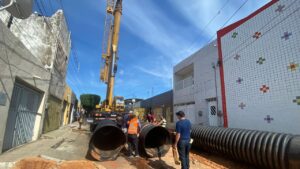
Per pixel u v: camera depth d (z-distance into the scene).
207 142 8.20
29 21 13.84
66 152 8.48
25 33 13.54
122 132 7.79
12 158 7.01
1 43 6.50
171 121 20.78
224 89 11.43
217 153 7.93
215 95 12.27
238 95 10.30
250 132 6.54
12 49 7.36
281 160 5.18
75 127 20.73
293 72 7.55
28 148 8.93
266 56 8.77
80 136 13.81
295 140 5.10
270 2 8.73
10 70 7.31
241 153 6.48
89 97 44.16
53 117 16.11
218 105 11.90
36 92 11.38
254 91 9.30
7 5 5.61
